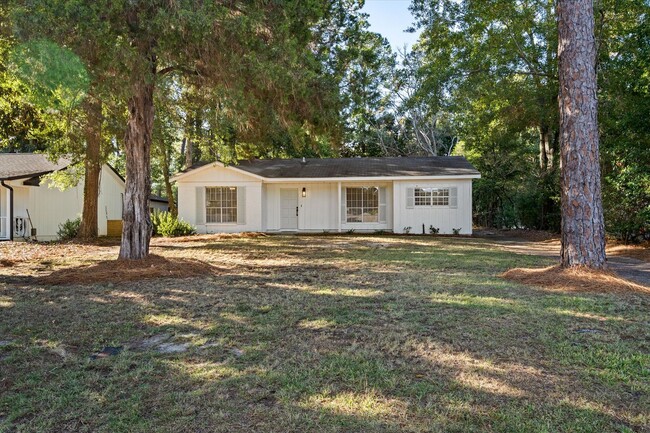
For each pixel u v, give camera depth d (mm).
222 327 4305
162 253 10758
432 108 18844
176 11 6305
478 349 3588
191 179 17578
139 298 5652
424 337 3904
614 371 3125
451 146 34875
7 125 13242
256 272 7840
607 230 12570
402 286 6301
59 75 6137
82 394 2854
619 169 12297
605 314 4641
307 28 8305
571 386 2887
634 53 12266
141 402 2734
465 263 8812
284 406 2652
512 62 17297
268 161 20281
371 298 5527
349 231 17812
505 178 22266
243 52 7242
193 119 13508
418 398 2732
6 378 3129
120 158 20938
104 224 19812
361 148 34125
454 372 3131
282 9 7598
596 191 6598
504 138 21375
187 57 7543
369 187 17844
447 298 5449
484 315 4605
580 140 6594
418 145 33688
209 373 3174
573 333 4004
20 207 16516
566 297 5453
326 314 4746
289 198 18297
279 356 3498
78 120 11547
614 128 12789
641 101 10727
